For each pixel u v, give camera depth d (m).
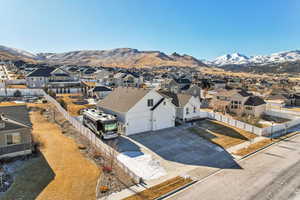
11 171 16.17
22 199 12.79
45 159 18.58
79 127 26.73
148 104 28.20
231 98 46.62
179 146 23.42
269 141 26.08
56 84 67.44
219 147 23.58
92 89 55.91
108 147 19.88
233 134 28.53
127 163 18.73
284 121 39.06
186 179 16.06
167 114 30.22
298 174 17.22
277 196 14.01
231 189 14.77
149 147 22.78
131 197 13.39
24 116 23.55
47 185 14.43
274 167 18.56
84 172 16.42
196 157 20.59
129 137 25.75
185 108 34.62
